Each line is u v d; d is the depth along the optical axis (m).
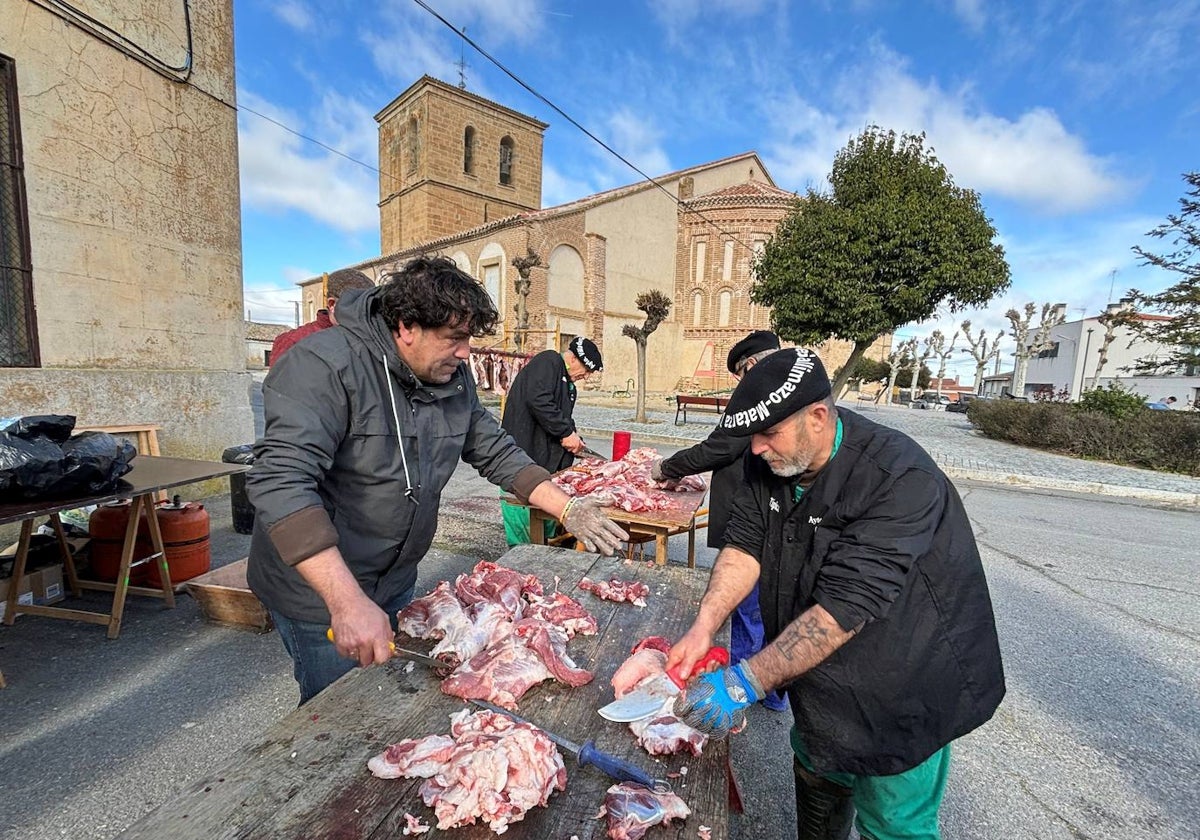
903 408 35.94
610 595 2.32
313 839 1.15
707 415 18.47
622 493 3.49
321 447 1.61
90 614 3.52
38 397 4.75
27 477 2.76
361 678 1.71
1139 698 3.23
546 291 20.67
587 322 22.69
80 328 5.10
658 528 3.33
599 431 13.34
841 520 1.50
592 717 1.58
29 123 4.64
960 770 2.63
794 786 2.54
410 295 1.63
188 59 5.84
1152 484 9.36
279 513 1.49
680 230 27.03
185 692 2.97
